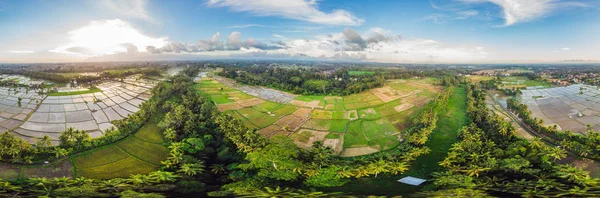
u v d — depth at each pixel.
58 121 121.88
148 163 88.06
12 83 185.38
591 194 67.19
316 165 86.62
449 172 82.88
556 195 67.69
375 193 72.62
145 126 115.19
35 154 83.06
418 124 121.25
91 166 84.38
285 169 85.00
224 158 91.25
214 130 109.94
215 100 169.50
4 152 78.50
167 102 142.50
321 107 155.62
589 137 93.94
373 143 108.81
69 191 70.06
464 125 123.81
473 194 70.25
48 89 171.50
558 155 83.75
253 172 84.12
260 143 97.12
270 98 177.62
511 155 89.12
